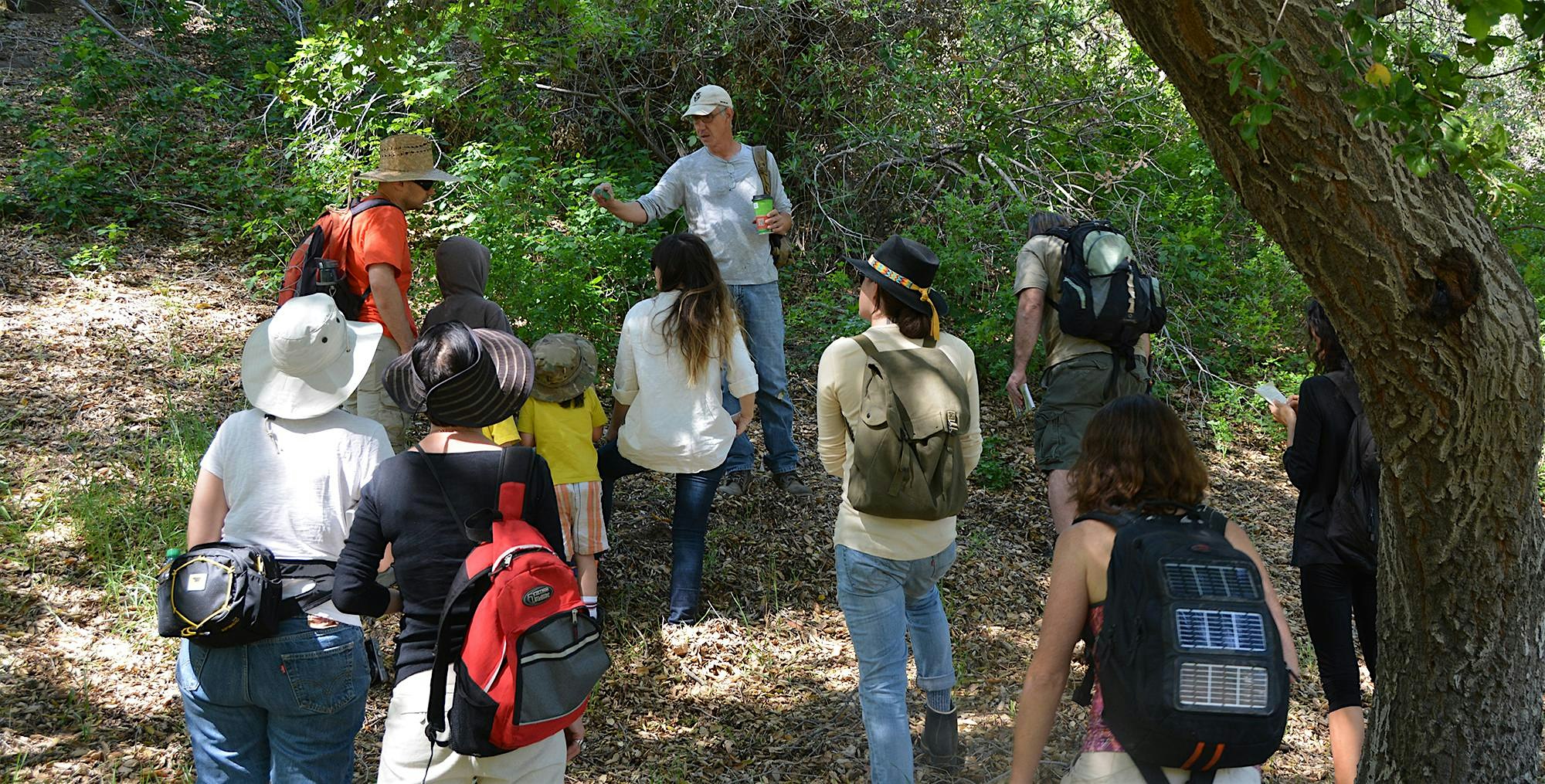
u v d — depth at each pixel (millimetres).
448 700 2598
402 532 2652
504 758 2643
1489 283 2387
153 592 4441
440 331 2723
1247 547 2617
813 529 5707
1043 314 5285
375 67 4629
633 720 4227
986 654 4902
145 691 3982
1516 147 8078
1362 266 2350
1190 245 7891
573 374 4379
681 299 4629
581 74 8703
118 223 7695
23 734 3676
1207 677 2289
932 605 3867
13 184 7910
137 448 5406
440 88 7598
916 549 3580
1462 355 2416
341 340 2893
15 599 4316
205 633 2602
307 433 2846
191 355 6387
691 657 4641
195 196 8211
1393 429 2619
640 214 5766
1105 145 8719
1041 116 8672
